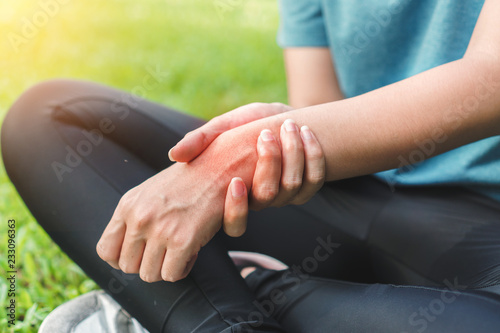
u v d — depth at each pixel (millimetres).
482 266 791
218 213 709
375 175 1040
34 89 1047
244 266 1013
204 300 735
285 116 751
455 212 905
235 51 4145
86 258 803
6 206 1697
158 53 4016
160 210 689
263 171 706
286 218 1043
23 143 912
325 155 732
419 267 895
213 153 732
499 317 602
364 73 1074
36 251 1425
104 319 951
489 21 725
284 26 1287
